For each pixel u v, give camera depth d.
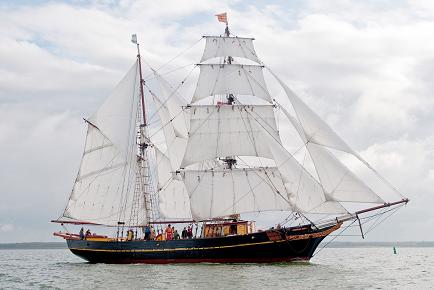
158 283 40.91
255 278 42.84
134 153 66.31
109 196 64.50
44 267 65.75
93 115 64.50
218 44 64.25
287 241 54.28
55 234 64.56
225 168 62.69
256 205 61.03
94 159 64.25
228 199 61.44
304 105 54.06
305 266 53.03
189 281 41.53
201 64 63.91
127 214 65.00
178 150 66.00
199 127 62.81
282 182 60.47
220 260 55.59
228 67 64.00
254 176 61.72
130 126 66.31
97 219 63.75
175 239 57.34
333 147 52.28
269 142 56.81
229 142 62.72
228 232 58.12
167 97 66.00
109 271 51.22
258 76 64.56
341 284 40.28
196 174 62.28
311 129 53.31
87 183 63.88
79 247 62.81
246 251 54.81
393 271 56.19
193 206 61.78
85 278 46.38
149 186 66.62
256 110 63.66
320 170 52.56
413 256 112.81
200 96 63.25
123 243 60.00
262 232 54.19
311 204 54.09
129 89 66.81
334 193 51.94
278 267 51.38
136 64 67.69
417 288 39.94
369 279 45.09
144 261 58.66
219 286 38.69
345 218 54.19
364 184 51.50
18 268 64.62
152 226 65.50
